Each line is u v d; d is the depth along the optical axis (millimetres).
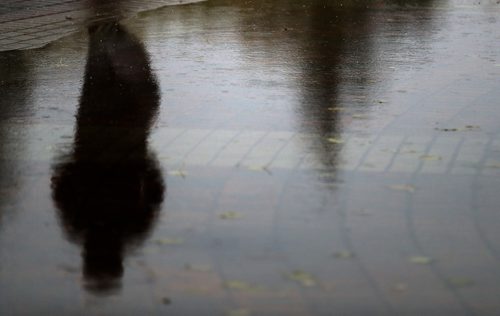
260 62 15805
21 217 7895
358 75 14602
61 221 7785
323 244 7195
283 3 25938
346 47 17578
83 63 15641
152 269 6711
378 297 6215
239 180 8898
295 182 8820
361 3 25984
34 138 10562
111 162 9578
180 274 6605
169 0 26484
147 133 10797
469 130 10930
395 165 9406
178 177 9016
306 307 6051
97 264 6824
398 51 17125
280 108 12125
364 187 8664
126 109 12102
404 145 10211
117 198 8398
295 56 16453
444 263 6832
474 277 6574
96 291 6332
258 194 8461
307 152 9914
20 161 9617
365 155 9781
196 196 8414
